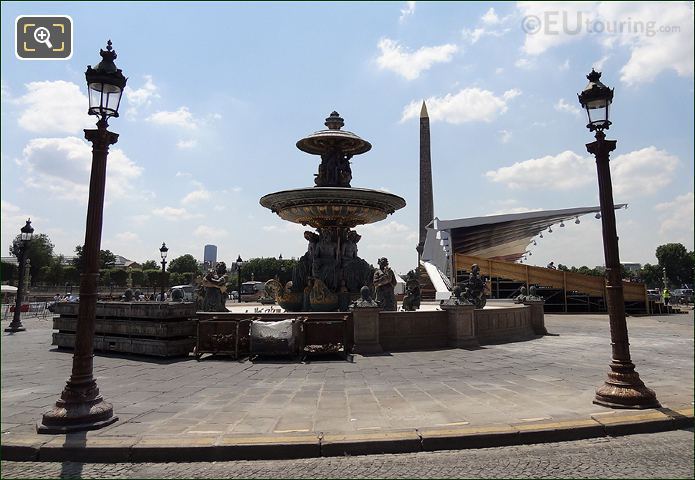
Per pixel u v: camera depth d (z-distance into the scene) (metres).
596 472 4.53
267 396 7.25
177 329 11.62
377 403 6.76
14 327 20.33
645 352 12.41
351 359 10.82
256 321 11.20
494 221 40.31
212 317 12.06
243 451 5.00
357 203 16.06
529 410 6.33
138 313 11.90
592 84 7.38
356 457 5.03
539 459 4.90
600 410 6.31
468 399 6.96
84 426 5.57
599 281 33.97
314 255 16.89
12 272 65.94
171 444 5.06
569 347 13.02
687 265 87.50
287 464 4.86
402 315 12.55
